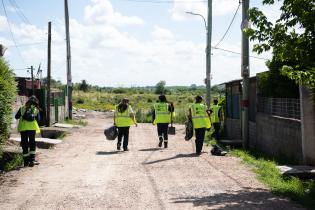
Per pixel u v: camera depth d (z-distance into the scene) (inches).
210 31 993.5
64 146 661.9
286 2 351.6
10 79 415.5
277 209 287.9
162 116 638.5
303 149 458.0
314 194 325.1
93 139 773.9
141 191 343.6
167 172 428.1
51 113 1030.4
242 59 655.1
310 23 338.0
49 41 979.9
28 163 473.4
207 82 999.0
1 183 379.9
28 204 304.5
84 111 1830.7
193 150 613.3
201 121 565.0
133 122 610.2
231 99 850.8
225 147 655.1
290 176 402.3
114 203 305.6
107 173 425.4
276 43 363.3
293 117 518.3
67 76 1285.7
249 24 629.6
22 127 469.4
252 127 698.8
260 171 424.8
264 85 626.5
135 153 577.0
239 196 325.1
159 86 4670.3
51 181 387.2
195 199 315.9
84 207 295.3
